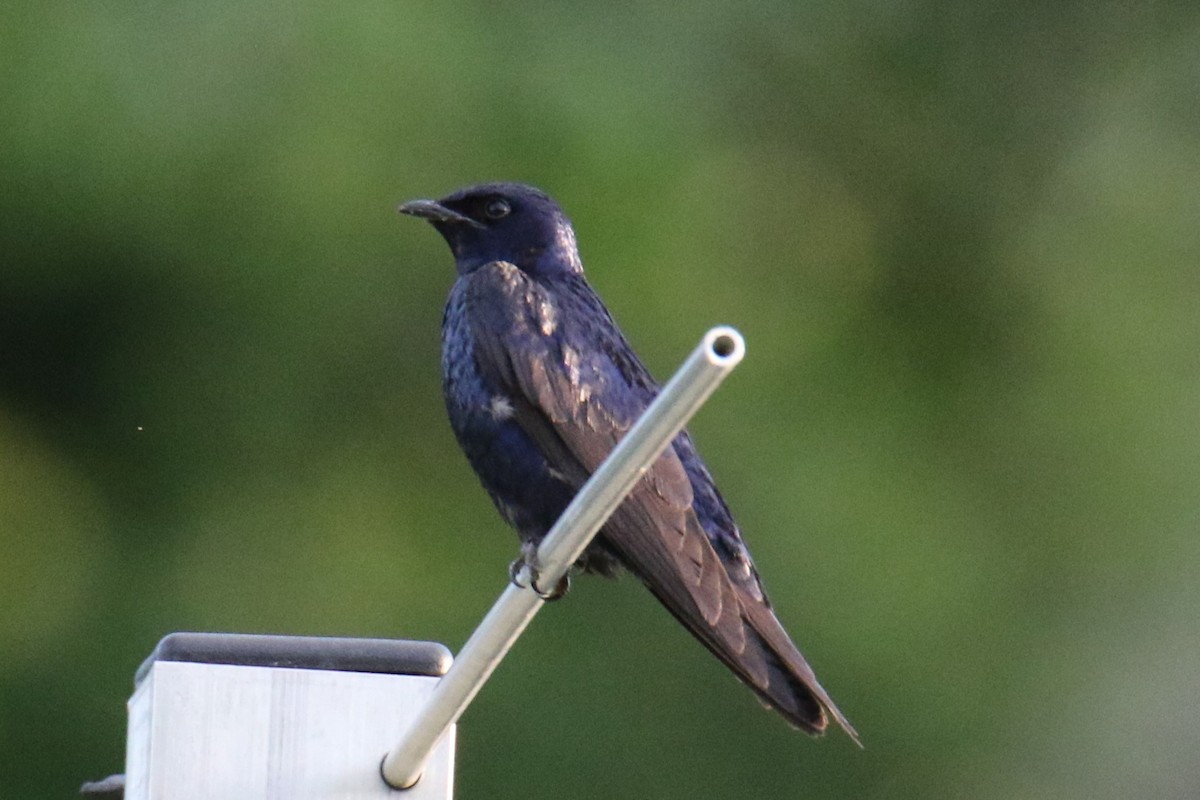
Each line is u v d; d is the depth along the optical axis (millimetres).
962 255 16000
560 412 9406
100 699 14258
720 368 6012
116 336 14414
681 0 15078
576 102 14078
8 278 14070
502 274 9734
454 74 13820
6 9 13406
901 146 16219
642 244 14203
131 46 13484
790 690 8375
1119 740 14664
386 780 7609
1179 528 15109
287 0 13594
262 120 13594
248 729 7633
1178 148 16922
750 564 9352
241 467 14547
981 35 16625
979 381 15508
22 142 13406
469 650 7051
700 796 13797
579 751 13742
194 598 14398
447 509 14508
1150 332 15805
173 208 13680
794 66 15875
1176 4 17047
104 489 14578
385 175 13758
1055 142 16641
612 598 13992
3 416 14570
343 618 14312
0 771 14062
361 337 14398
